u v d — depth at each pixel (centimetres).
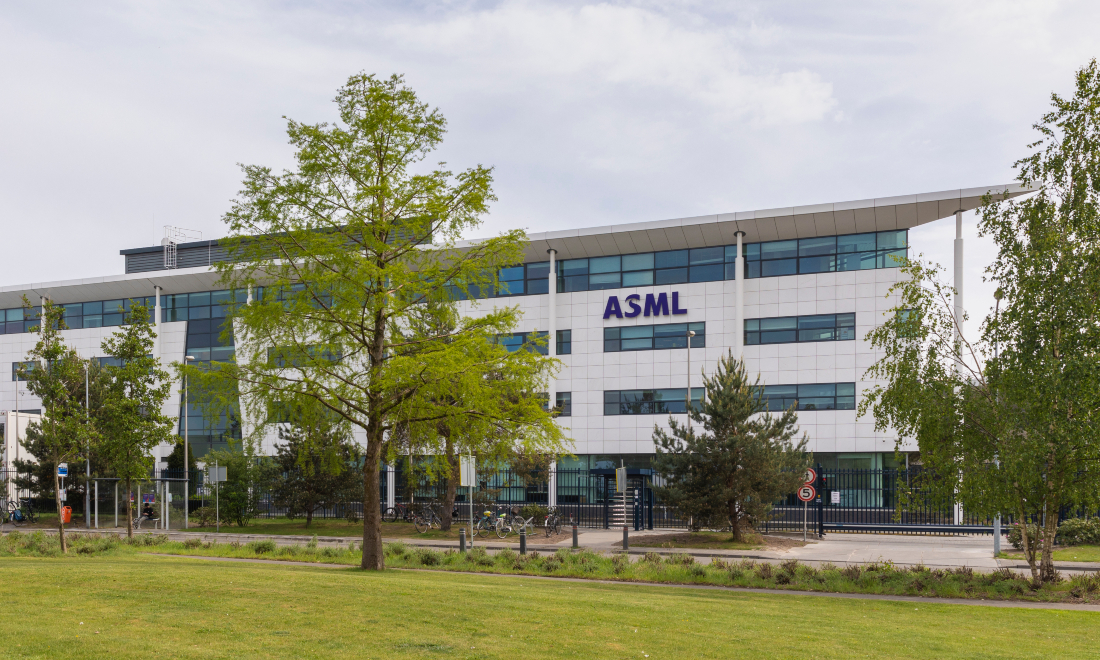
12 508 4216
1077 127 1702
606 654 915
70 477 4166
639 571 1955
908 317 1842
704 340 4781
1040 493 1722
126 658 784
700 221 4672
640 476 4697
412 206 1786
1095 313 1597
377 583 1405
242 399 1811
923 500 1834
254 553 2359
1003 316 1725
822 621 1266
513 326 1862
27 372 2270
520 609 1196
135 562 1803
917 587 1730
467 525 3622
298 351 1777
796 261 4659
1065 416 1612
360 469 4097
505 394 1806
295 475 3881
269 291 1781
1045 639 1165
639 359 4906
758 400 2972
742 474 2888
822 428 4488
